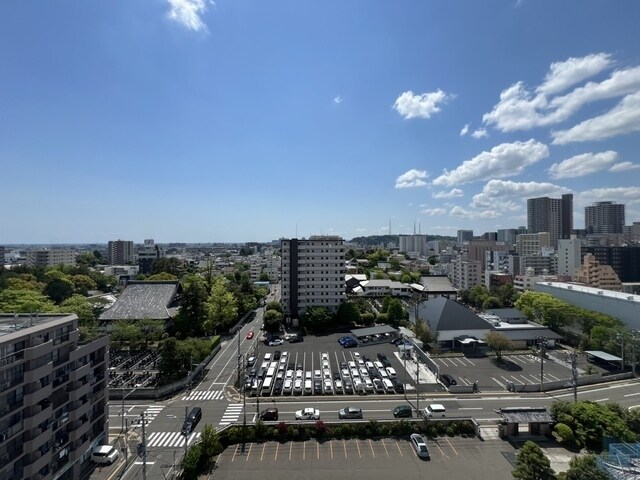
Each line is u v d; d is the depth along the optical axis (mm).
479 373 71562
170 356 65625
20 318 39781
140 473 41156
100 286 166000
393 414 52875
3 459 31500
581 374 70562
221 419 52938
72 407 39812
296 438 47750
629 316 90500
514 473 37156
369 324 107562
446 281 151375
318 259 115750
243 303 116500
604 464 33812
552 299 105438
